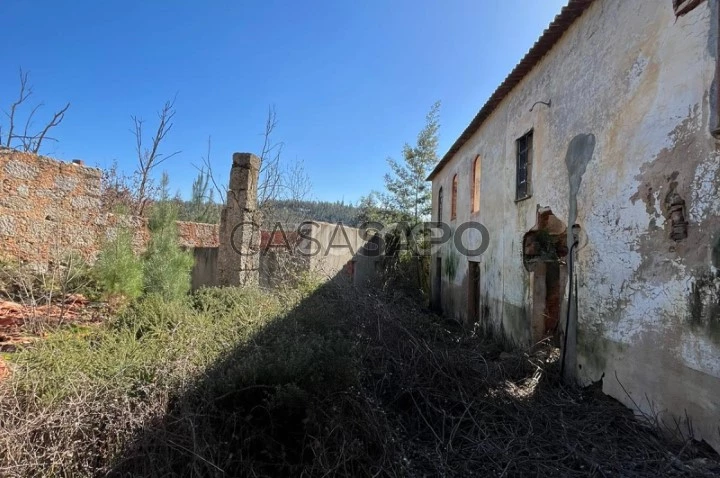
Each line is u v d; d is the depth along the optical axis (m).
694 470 2.74
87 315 4.67
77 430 2.42
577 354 4.72
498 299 7.44
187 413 2.54
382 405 3.59
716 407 2.84
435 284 13.38
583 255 4.66
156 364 3.15
